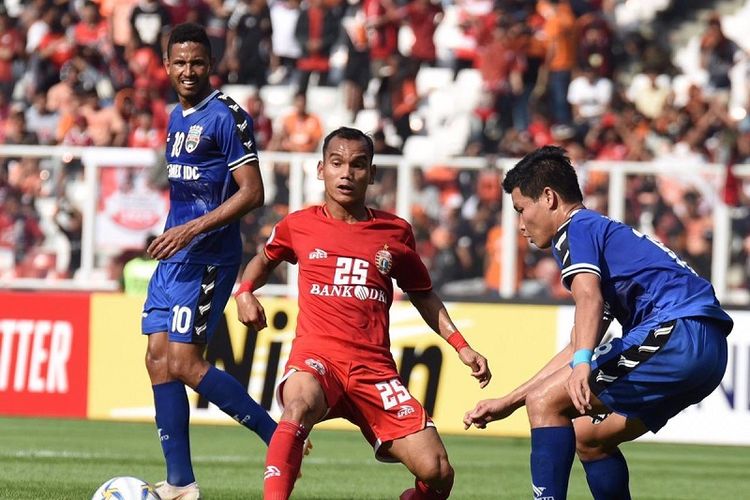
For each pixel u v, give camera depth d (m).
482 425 19.34
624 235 18.58
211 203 22.52
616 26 68.31
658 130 57.75
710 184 45.06
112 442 35.88
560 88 59.06
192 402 38.50
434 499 19.48
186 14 60.88
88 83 59.47
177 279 22.48
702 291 18.69
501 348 37.88
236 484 27.39
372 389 18.95
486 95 59.19
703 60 63.31
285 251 19.97
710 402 36.75
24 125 56.59
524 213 18.92
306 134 55.12
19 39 61.50
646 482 31.19
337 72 62.06
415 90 58.81
